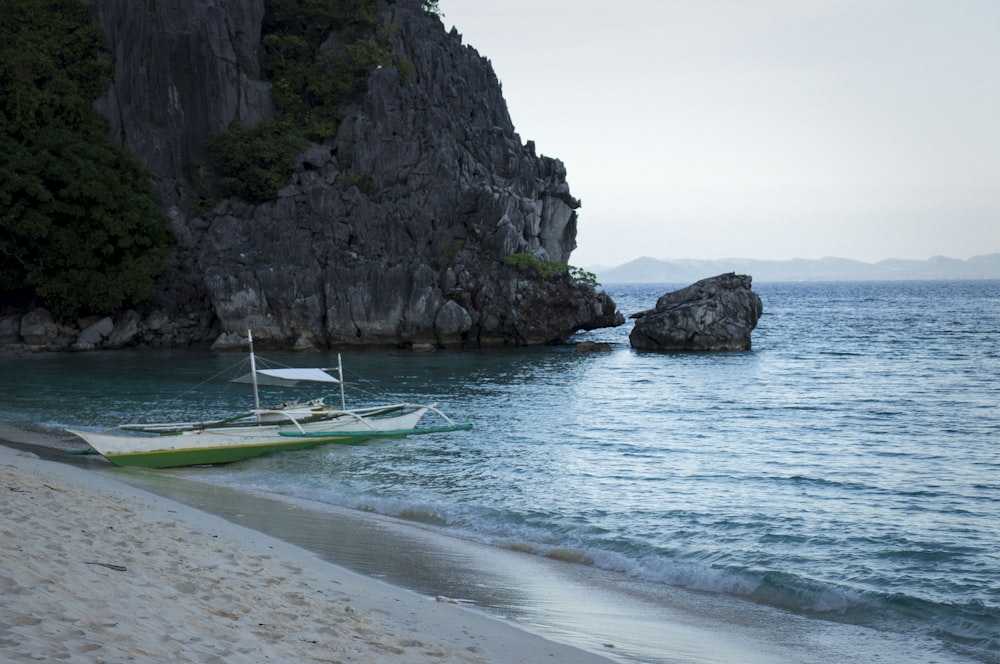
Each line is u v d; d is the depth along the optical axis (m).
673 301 89.06
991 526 24.12
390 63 101.94
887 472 31.98
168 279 85.50
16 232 76.75
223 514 23.53
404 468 32.47
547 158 103.88
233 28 99.19
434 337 84.75
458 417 45.50
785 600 17.97
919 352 87.50
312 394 54.38
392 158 93.81
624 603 17.12
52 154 81.19
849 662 14.29
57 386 55.44
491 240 88.75
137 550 15.16
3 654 8.25
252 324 82.81
